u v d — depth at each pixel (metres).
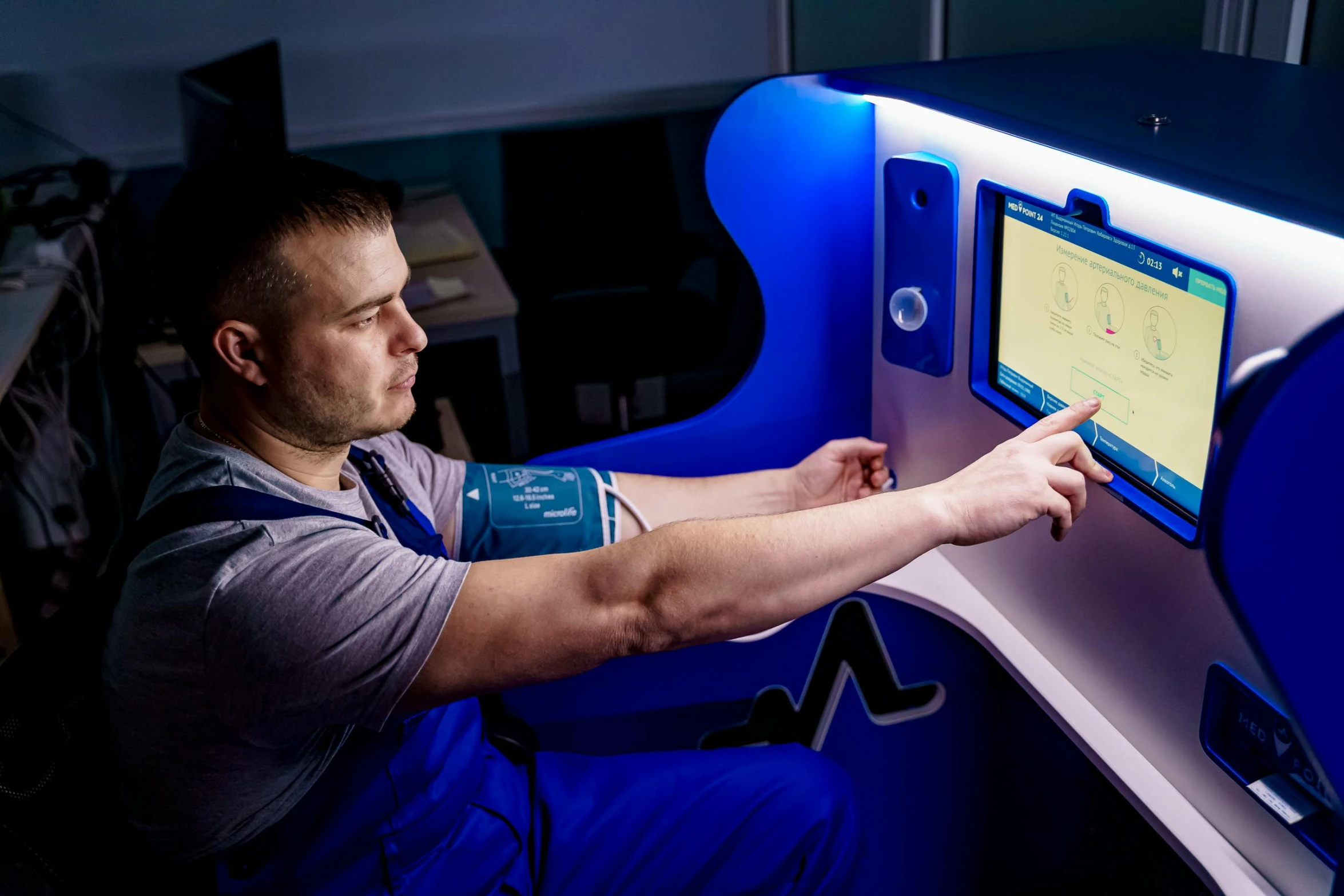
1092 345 0.99
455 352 3.15
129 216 3.17
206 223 0.88
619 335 2.87
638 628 0.88
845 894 1.25
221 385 0.95
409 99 3.54
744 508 1.35
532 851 1.18
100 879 0.94
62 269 2.53
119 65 3.33
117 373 2.96
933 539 0.90
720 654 1.39
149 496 1.00
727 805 1.20
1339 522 0.63
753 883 1.20
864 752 1.43
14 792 0.88
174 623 0.90
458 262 2.84
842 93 1.26
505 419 2.98
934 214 1.18
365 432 0.97
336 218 0.89
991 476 0.93
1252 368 0.60
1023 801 1.47
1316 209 0.65
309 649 0.87
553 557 0.91
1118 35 1.67
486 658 0.88
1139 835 1.44
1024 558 1.18
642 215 3.29
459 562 0.93
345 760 1.01
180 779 0.96
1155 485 0.95
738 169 1.26
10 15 3.21
